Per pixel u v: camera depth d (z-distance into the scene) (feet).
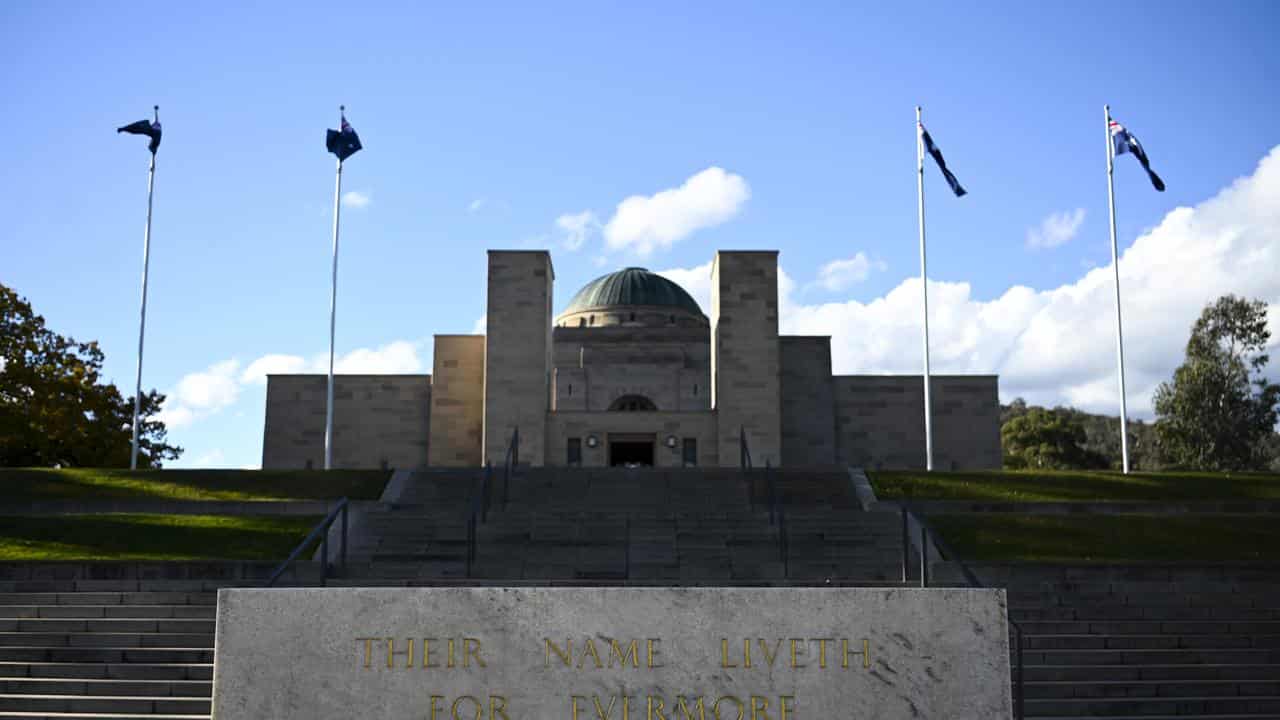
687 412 168.04
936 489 116.78
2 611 73.67
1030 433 308.19
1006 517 100.53
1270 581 82.07
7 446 175.94
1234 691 66.23
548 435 168.14
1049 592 79.51
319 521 98.27
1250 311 251.60
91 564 80.84
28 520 96.37
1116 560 89.92
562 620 42.06
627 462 176.65
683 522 99.40
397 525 97.86
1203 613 76.48
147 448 201.67
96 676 64.90
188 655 66.90
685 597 42.29
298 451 182.70
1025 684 66.03
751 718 41.63
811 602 42.29
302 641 41.93
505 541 94.63
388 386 184.65
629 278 268.00
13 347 179.11
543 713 41.57
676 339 230.07
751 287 170.60
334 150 153.17
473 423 178.91
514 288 171.32
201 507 104.58
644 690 41.73
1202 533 96.94
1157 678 68.03
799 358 185.06
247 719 41.45
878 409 183.93
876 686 41.86
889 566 88.69
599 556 90.27
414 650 41.91
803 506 111.04
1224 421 243.19
